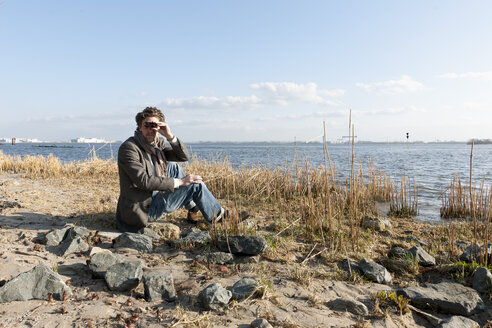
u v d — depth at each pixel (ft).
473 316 8.57
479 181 39.24
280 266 10.96
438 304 8.69
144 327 6.98
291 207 20.85
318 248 12.92
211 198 14.37
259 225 16.11
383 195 26.89
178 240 12.45
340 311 8.30
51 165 36.45
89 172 35.40
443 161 86.58
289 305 8.39
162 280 8.50
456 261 12.03
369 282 10.25
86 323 6.97
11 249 11.02
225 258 11.05
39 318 7.06
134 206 12.94
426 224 18.76
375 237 14.96
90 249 11.47
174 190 13.89
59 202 19.47
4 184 25.22
